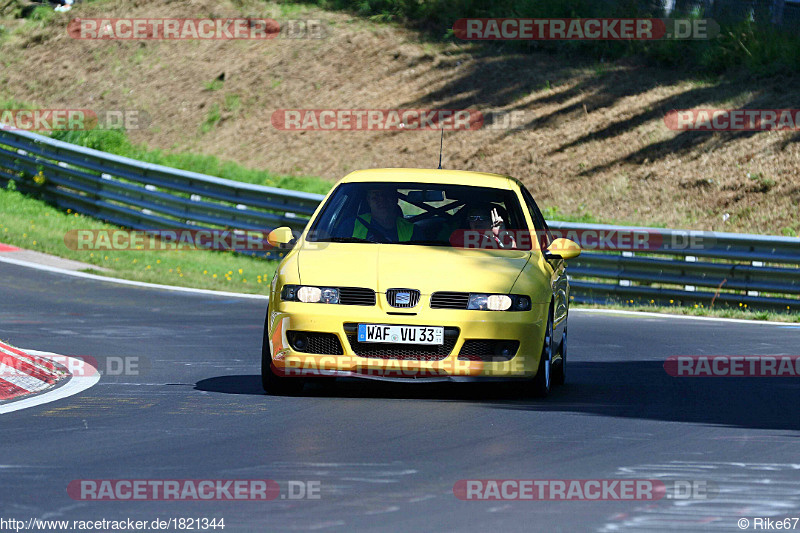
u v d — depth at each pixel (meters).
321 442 23.55
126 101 115.44
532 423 26.25
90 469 20.78
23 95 122.12
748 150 79.81
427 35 111.44
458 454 22.47
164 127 109.00
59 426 25.22
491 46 106.94
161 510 17.89
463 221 32.19
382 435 24.42
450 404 29.05
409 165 90.75
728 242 60.41
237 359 38.06
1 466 20.97
